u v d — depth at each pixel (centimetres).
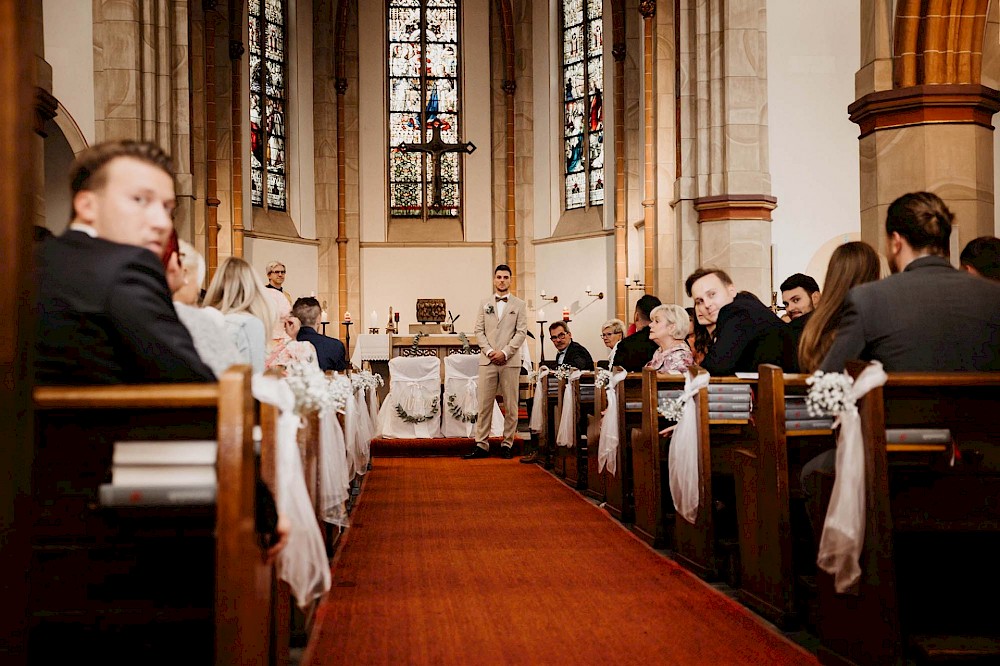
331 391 491
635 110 2030
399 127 2361
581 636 408
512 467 1105
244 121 2039
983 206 732
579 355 1108
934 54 732
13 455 184
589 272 2167
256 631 258
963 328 355
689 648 390
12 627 185
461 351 1498
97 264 256
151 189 272
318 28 2297
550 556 585
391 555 593
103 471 248
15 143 182
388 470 1089
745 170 1201
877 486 338
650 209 1719
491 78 2345
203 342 313
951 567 367
